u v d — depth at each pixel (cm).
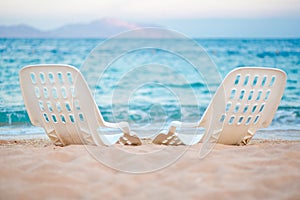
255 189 254
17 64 1880
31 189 253
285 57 2117
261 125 434
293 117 788
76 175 288
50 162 317
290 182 270
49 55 2095
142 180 282
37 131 633
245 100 403
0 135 600
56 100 399
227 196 244
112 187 262
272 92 407
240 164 315
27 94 400
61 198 242
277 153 358
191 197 242
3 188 256
